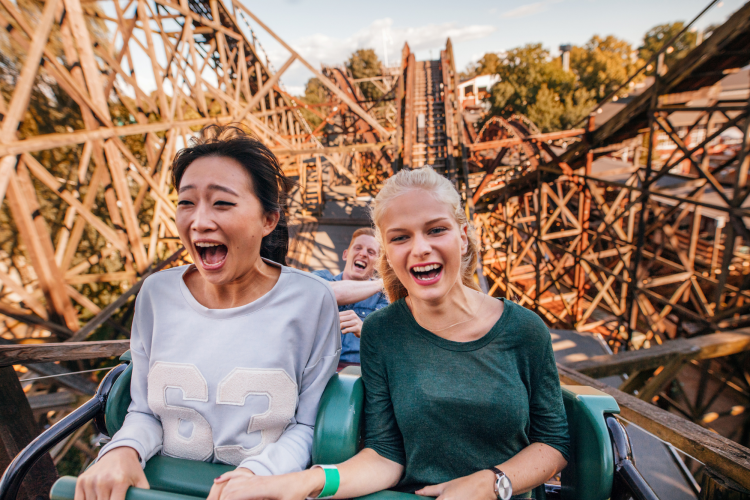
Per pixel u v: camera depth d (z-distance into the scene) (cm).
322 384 110
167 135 673
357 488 94
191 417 100
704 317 610
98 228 487
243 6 739
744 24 527
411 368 106
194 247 97
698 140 2233
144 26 650
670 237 797
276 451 95
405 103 1219
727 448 144
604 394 113
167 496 84
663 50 650
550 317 937
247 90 1130
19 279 475
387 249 104
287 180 120
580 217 919
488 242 1372
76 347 176
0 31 432
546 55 4047
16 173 384
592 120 849
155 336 104
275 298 102
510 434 101
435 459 103
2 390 160
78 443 327
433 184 101
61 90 527
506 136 1672
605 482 99
